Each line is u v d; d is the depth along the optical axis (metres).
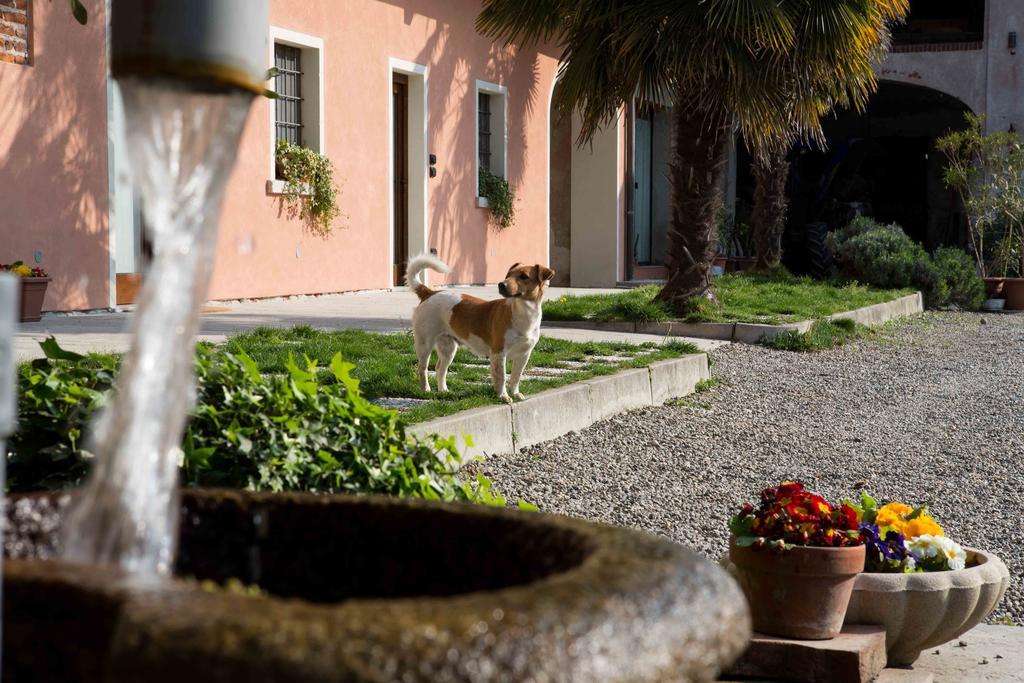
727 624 1.16
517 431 6.31
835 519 3.67
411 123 14.66
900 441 7.65
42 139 9.55
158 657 0.93
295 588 1.73
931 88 23.09
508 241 16.89
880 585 3.68
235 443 3.15
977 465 7.07
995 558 4.06
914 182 28.70
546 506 5.32
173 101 1.48
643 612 1.07
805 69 11.54
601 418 7.39
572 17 12.00
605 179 18.94
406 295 13.41
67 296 9.84
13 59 9.28
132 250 10.78
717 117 12.19
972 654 4.01
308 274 12.71
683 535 5.15
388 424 3.51
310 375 3.65
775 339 11.62
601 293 16.50
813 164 25.89
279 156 12.23
